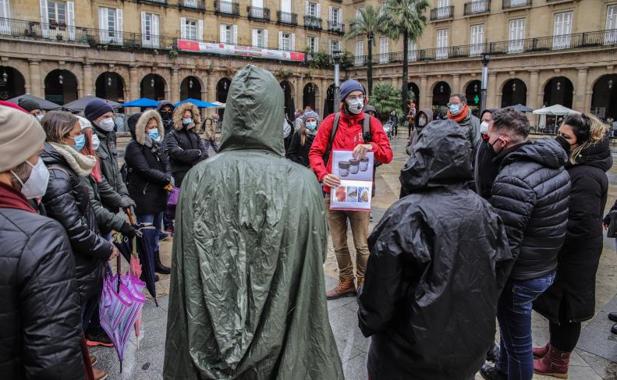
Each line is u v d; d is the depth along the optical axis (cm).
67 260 160
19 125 163
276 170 164
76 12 3033
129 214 407
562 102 3659
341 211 434
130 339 361
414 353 207
